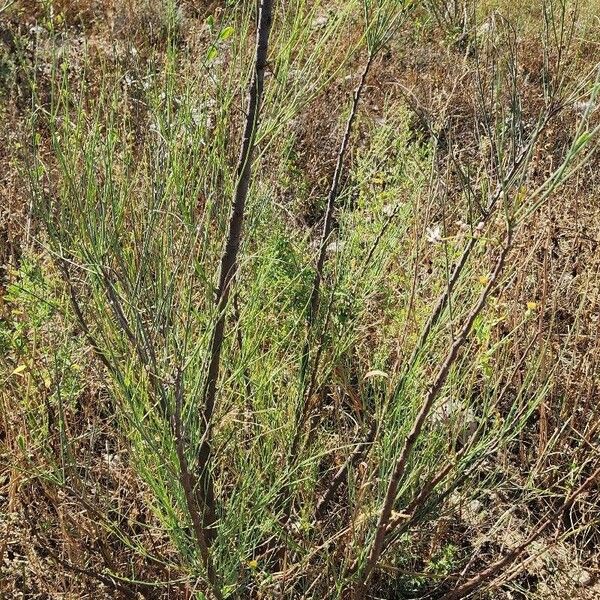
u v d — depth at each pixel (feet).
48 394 7.68
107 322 5.59
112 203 5.24
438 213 8.89
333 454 8.40
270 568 7.30
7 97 11.51
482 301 4.98
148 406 5.44
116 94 6.14
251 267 6.96
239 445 6.88
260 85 5.67
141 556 7.28
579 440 8.79
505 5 14.06
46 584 7.06
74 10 13.74
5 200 10.07
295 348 7.30
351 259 7.86
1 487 7.39
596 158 12.50
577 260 10.52
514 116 5.58
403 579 7.69
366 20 6.75
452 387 6.73
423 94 12.16
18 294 7.04
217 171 5.78
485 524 8.46
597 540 8.50
